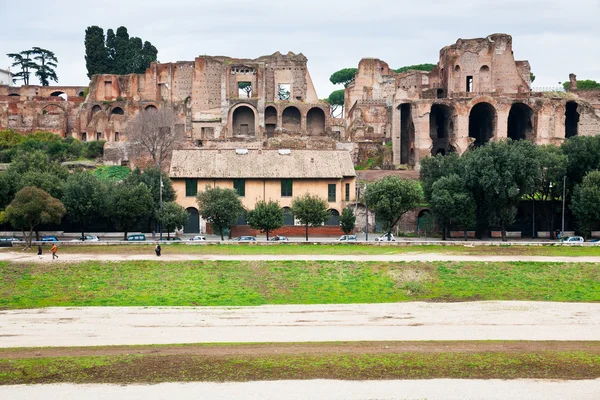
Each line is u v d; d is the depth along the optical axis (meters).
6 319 54.12
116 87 157.50
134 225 98.44
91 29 170.88
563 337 50.44
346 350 46.41
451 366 43.31
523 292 65.25
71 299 60.84
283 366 42.94
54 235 96.25
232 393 39.25
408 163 134.75
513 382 41.06
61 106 154.50
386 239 91.50
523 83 138.50
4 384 40.00
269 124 147.25
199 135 143.50
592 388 40.31
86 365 42.88
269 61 152.38
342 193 105.62
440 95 140.88
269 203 91.94
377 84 156.75
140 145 126.69
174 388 39.78
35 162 104.50
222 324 53.12
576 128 137.00
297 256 75.00
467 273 69.88
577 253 78.69
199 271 68.81
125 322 53.50
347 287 65.50
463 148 128.25
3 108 151.12
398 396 39.03
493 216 94.69
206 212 89.94
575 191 93.44
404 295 63.78
